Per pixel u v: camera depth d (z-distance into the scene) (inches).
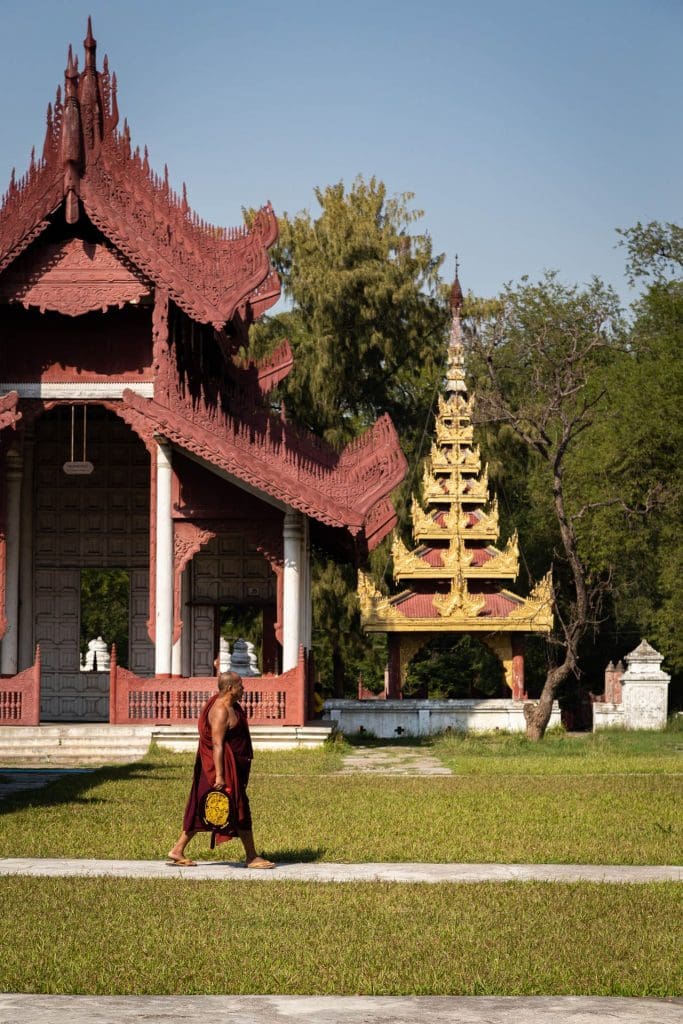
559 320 2251.5
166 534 1289.4
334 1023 355.3
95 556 1544.0
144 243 1259.8
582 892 521.3
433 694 2374.5
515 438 2233.0
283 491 1253.1
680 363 2070.6
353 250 2306.8
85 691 1521.9
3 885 533.6
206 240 1289.4
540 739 1416.1
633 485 2030.0
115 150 1275.8
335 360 2263.8
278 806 781.9
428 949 430.3
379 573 2245.3
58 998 379.6
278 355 1641.2
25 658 1504.7
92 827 690.2
